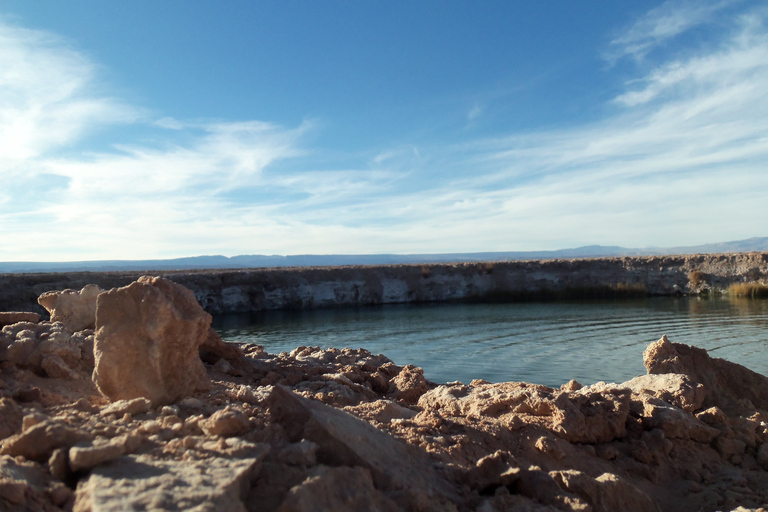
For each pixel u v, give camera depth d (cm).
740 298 5003
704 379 1068
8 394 604
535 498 531
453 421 706
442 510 456
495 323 3716
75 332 973
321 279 5628
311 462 452
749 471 758
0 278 4056
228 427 498
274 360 1130
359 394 913
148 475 389
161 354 657
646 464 730
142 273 5506
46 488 381
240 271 5588
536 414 761
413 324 3800
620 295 5603
